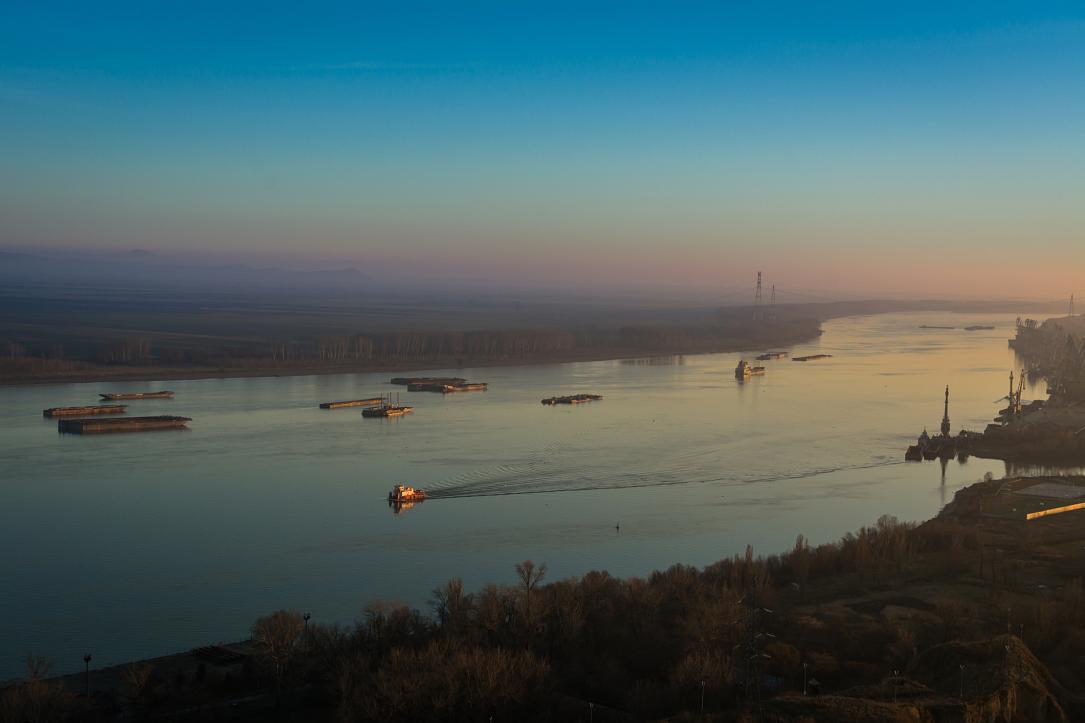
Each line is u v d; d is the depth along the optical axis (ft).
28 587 445.78
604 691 314.55
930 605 395.34
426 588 442.50
